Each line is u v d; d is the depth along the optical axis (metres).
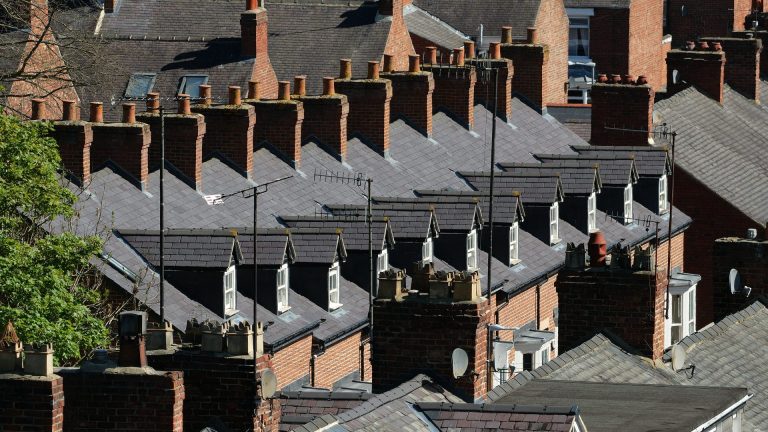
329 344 176.75
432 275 119.38
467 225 194.50
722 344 139.12
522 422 108.88
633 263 131.75
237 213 187.00
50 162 165.50
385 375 119.44
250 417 109.19
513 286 197.38
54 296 153.50
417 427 110.69
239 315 171.62
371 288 177.12
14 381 97.56
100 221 174.12
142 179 181.25
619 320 131.38
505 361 152.12
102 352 103.75
